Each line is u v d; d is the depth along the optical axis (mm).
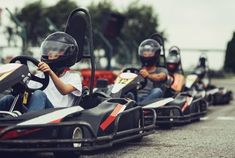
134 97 7504
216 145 6418
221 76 45344
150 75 8641
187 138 7094
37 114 4848
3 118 4801
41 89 5344
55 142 4785
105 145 5262
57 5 44406
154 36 9992
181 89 10328
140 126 6531
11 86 4934
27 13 43281
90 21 5945
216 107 14500
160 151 5910
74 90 5445
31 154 5605
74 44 5488
